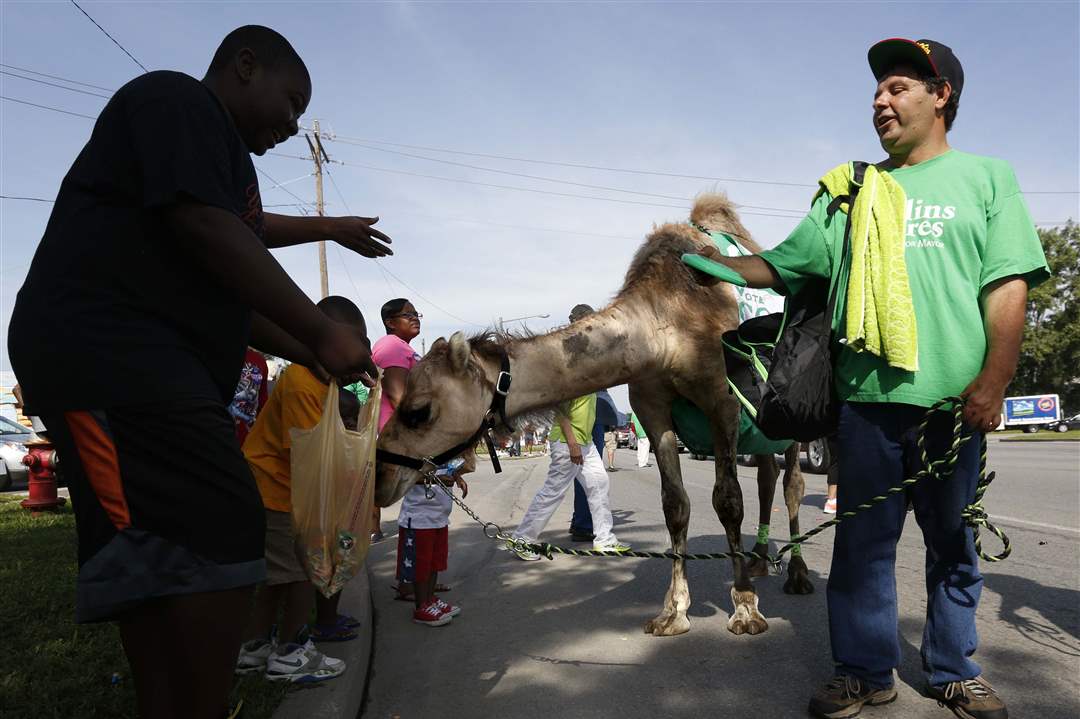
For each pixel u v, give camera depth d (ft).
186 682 5.28
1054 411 136.67
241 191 5.90
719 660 11.89
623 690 10.87
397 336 18.20
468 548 22.30
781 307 15.01
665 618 13.37
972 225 8.70
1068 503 27.96
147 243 5.41
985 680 10.50
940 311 8.75
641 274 13.43
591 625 14.10
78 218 5.40
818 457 46.16
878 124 9.50
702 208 14.99
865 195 9.19
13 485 42.52
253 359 15.10
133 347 5.24
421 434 11.18
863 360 9.12
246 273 5.35
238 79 6.59
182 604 5.18
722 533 23.52
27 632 12.00
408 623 14.82
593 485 20.84
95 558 5.06
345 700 9.71
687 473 53.47
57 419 5.17
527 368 11.94
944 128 9.48
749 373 11.89
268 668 10.33
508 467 65.87
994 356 8.41
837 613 9.60
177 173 5.17
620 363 12.54
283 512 10.39
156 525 5.12
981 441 9.02
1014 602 14.12
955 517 9.06
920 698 9.96
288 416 10.49
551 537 24.22
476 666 12.20
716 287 13.47
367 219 9.82
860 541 9.33
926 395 8.79
